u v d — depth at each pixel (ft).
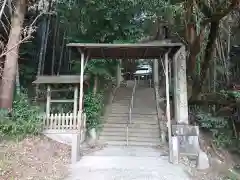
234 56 49.78
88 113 31.78
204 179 20.04
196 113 34.17
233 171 24.84
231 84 43.09
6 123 23.94
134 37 38.78
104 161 22.00
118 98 44.06
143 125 33.91
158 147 28.25
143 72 84.33
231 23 41.34
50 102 29.71
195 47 32.14
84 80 29.07
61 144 25.93
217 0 27.37
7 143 22.62
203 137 31.09
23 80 39.78
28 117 26.08
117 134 32.09
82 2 34.12
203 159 22.85
